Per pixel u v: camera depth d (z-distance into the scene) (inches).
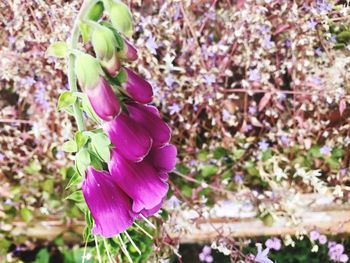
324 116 17.3
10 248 17.3
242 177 17.3
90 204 9.6
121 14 8.7
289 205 16.7
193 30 16.2
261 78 16.6
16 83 16.9
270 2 16.1
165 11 16.3
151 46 15.6
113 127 9.3
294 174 16.4
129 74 9.3
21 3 15.6
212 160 17.3
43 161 17.5
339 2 17.0
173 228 16.4
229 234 16.3
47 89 16.8
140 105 9.7
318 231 16.6
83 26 8.8
